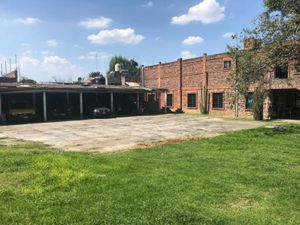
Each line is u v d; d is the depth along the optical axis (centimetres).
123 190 649
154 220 500
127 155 1083
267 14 1761
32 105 3053
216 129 2008
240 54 1859
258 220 520
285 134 1630
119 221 495
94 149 1304
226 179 765
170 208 549
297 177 801
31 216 515
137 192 636
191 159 1011
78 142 1525
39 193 621
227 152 1143
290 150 1192
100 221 494
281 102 2861
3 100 3198
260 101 2567
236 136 1562
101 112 3228
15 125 2492
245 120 2647
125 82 4597
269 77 2628
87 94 3831
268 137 1524
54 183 685
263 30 1759
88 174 750
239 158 1032
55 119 3086
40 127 2305
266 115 2783
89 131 1995
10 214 520
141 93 4088
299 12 1688
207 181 738
